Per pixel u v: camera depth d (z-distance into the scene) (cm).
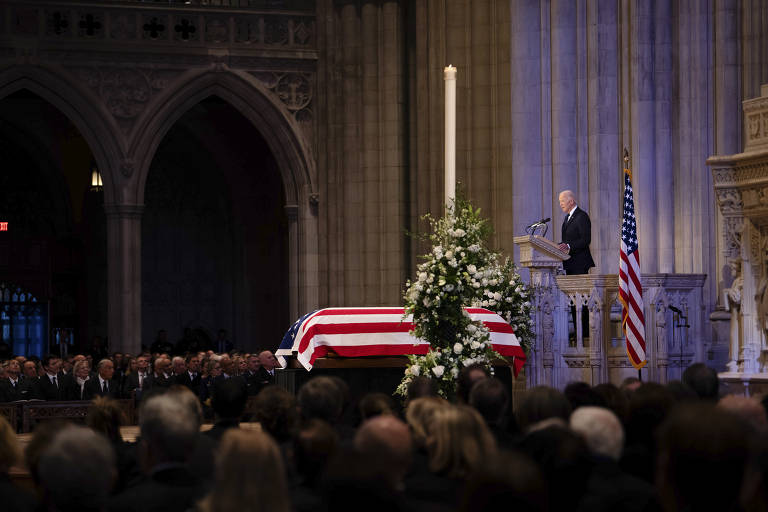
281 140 3088
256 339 3866
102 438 473
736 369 1259
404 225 2980
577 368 1853
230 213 3928
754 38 2047
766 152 1189
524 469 356
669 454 385
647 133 2158
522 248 1872
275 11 3077
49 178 3806
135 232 3044
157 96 3027
